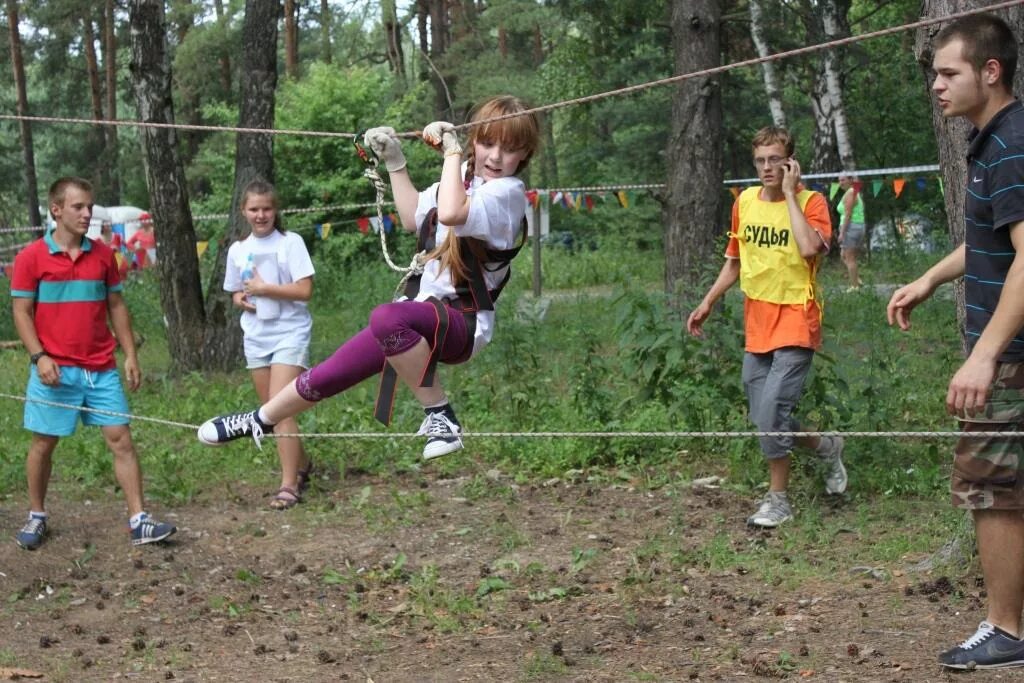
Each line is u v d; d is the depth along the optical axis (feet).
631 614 18.37
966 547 19.01
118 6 124.47
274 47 42.65
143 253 69.21
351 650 17.74
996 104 13.85
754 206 22.03
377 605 19.80
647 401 29.25
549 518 24.07
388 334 13.91
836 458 23.41
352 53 132.67
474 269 14.17
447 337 14.05
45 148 142.51
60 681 16.72
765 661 16.02
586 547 22.13
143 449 30.53
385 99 96.32
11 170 127.54
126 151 125.29
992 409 14.24
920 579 18.98
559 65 87.86
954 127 18.79
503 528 23.32
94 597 20.49
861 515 22.59
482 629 18.34
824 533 21.77
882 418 25.40
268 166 43.06
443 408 14.53
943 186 19.24
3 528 23.95
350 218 80.94
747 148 86.28
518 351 33.12
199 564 22.04
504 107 14.43
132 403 36.68
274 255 25.02
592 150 107.24
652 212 95.81
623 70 86.99
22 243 94.94
